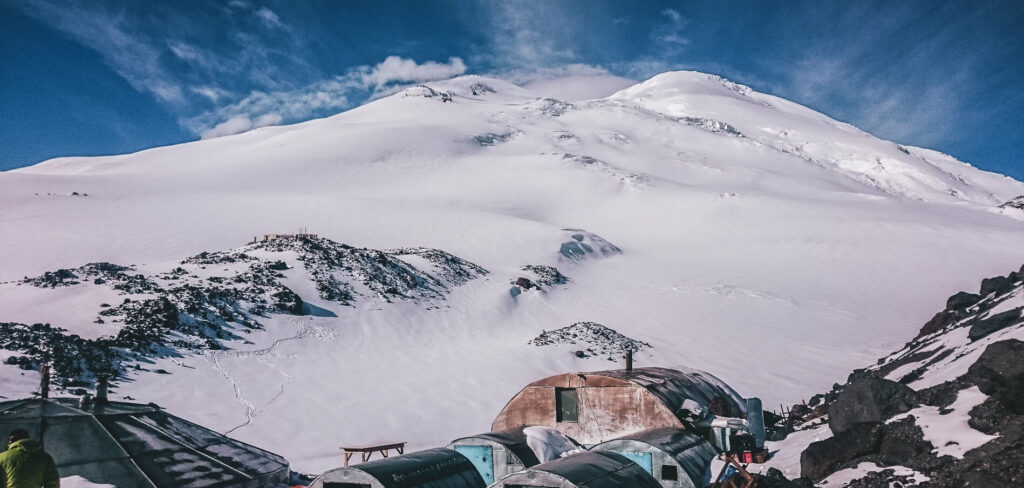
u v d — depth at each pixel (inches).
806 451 663.1
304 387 1346.0
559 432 737.0
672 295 2632.9
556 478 489.1
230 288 1846.7
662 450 585.0
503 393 1423.5
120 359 1263.5
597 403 738.8
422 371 1546.5
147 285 1770.4
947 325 1213.1
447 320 2071.9
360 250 2536.9
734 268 3189.0
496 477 652.7
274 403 1229.7
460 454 643.5
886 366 1139.3
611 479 517.0
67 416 555.2
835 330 2185.0
